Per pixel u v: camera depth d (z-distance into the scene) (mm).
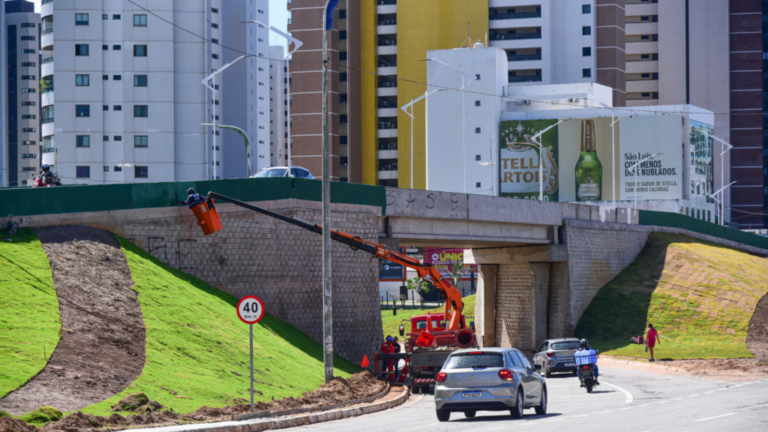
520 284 58625
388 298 118125
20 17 185500
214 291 32031
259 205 34719
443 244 54375
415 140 120188
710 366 37344
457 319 31969
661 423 16578
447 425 17484
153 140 96438
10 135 185250
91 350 20125
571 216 57188
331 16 25438
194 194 24812
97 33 96375
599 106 108250
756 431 14805
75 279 24984
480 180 105062
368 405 22594
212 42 103688
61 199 29297
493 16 120000
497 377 18250
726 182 144375
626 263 62562
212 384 20594
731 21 145000
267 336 29125
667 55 144875
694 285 55531
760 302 51531
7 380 16844
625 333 51875
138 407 17156
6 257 24547
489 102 104938
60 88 95875
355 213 38906
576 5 119438
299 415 18984
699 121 104812
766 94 149500
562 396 26125
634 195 100188
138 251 30656
